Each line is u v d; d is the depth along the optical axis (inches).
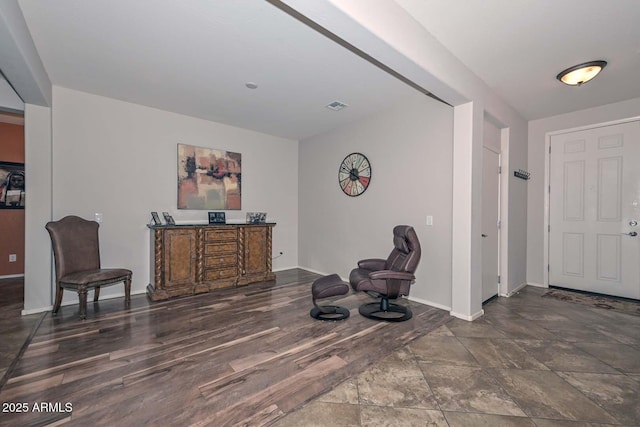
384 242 155.9
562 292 156.3
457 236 118.3
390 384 72.7
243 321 112.7
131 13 80.0
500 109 137.3
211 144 174.2
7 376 74.6
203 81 121.8
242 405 64.4
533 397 67.9
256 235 173.6
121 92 133.3
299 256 216.7
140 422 59.0
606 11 78.5
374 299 141.9
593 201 150.9
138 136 148.3
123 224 144.6
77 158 132.1
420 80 94.6
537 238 169.6
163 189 156.6
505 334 102.4
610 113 144.7
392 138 151.3
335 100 142.6
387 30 74.7
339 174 183.2
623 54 99.6
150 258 150.9
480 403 65.7
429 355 87.4
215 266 157.2
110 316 116.8
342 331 104.3
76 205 132.1
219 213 174.1
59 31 87.7
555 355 87.5
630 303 136.6
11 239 183.5
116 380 73.2
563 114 159.3
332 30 70.7
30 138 118.9
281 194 209.6
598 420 60.4
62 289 118.3
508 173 149.6
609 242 146.4
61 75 116.8
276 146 206.2
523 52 99.3
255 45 96.0
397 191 148.8
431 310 127.6
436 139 131.4
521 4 76.7
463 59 103.7
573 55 100.7
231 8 78.3
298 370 78.5
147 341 94.8
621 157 142.2
